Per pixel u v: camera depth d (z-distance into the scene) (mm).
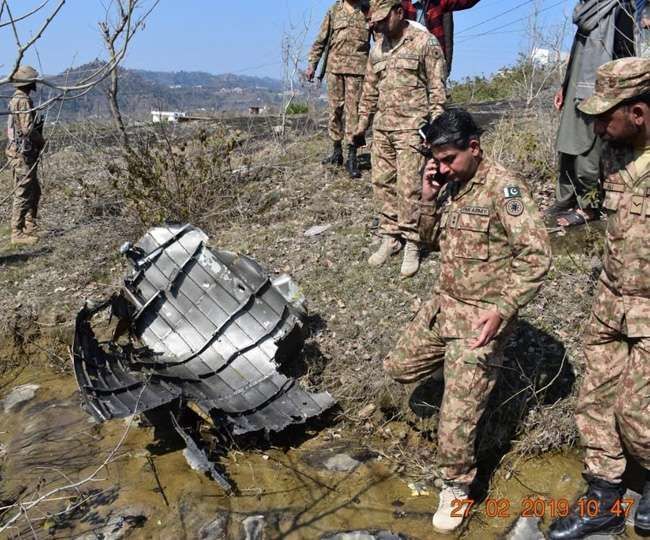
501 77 13375
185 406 4086
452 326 3123
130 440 4320
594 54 4660
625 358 3035
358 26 7109
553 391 4004
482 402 3092
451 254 3100
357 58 7176
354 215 6578
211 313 4945
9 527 3635
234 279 4965
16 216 7363
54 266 6770
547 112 7383
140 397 3889
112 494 3789
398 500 3562
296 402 4164
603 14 4570
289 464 3887
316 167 8000
